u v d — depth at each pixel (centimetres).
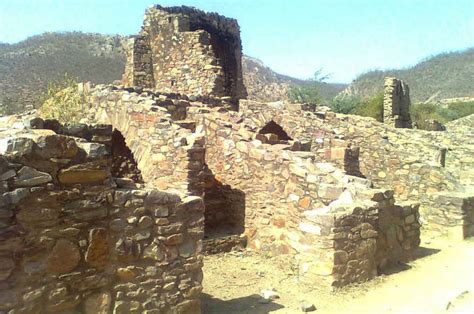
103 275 456
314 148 1234
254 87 4569
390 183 1276
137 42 1841
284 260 796
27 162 402
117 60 5566
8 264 389
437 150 1405
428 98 7044
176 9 1903
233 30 2159
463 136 1864
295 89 3631
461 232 1041
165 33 1806
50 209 416
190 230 522
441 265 823
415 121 3039
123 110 987
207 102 1373
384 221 780
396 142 1386
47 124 548
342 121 1428
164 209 499
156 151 867
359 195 756
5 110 1984
